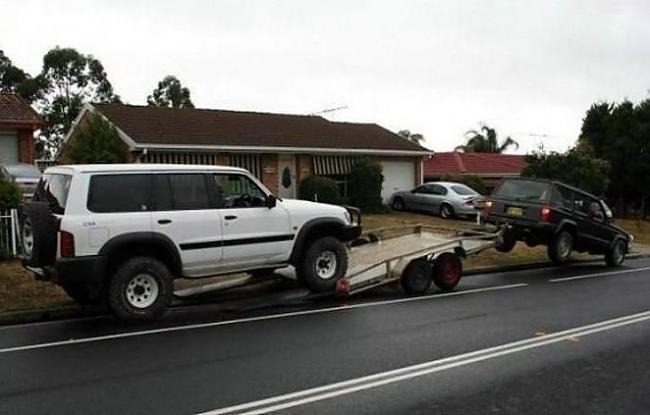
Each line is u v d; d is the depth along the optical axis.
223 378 6.18
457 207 26.09
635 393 5.89
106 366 6.60
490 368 6.65
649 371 6.61
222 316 9.31
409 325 8.73
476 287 12.55
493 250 17.77
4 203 12.85
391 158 30.17
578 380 6.27
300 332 8.23
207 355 7.04
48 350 7.26
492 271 15.17
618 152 38.25
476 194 26.92
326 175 27.66
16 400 5.53
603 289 12.49
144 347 7.40
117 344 7.55
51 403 5.45
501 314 9.63
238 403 5.47
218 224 9.52
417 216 26.81
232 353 7.13
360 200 27.48
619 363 6.91
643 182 38.09
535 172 29.58
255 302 10.22
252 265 10.02
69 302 9.70
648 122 38.38
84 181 8.52
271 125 28.44
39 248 8.42
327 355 7.07
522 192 15.83
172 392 5.75
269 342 7.67
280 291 11.18
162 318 9.16
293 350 7.29
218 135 25.09
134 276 8.77
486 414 5.29
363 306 10.20
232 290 11.18
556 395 5.80
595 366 6.79
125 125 23.56
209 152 24.17
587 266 16.95
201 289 10.79
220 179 9.75
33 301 9.72
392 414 5.26
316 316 9.33
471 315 9.52
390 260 11.20
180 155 23.52
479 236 12.94
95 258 8.40
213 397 5.62
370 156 28.98
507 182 16.22
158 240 8.91
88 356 7.00
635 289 12.55
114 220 8.59
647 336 8.26
